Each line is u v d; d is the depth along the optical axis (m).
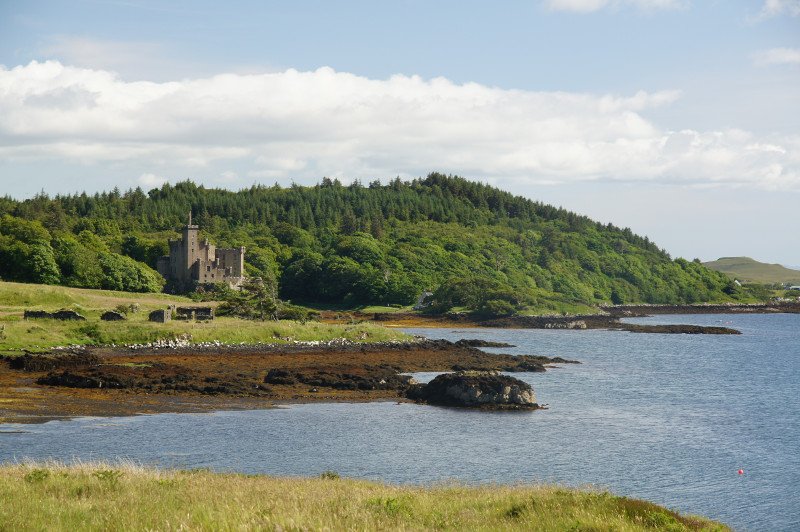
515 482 51.44
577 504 32.34
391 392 90.69
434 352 130.62
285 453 59.06
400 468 55.47
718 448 65.44
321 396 86.94
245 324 133.88
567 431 71.31
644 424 75.75
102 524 24.67
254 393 85.75
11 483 31.92
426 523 28.69
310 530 23.88
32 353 101.38
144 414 72.44
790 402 92.12
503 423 74.44
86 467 39.19
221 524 24.05
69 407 74.06
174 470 43.91
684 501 49.78
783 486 53.81
